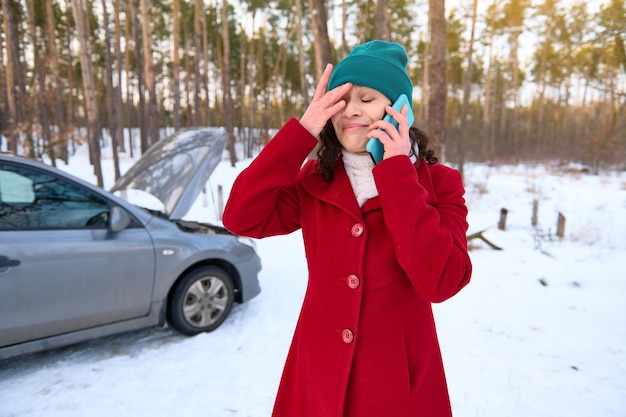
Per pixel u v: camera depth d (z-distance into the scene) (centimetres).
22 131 1323
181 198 367
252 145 3155
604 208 1073
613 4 1429
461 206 103
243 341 330
